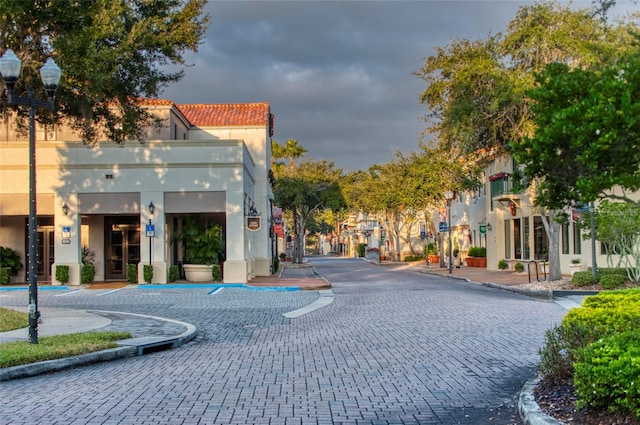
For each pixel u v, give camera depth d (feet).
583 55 70.74
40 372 29.45
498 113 79.71
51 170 88.48
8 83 34.32
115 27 46.32
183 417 21.39
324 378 27.71
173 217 101.96
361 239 320.29
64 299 69.87
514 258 113.80
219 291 80.02
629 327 21.91
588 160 19.90
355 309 56.90
